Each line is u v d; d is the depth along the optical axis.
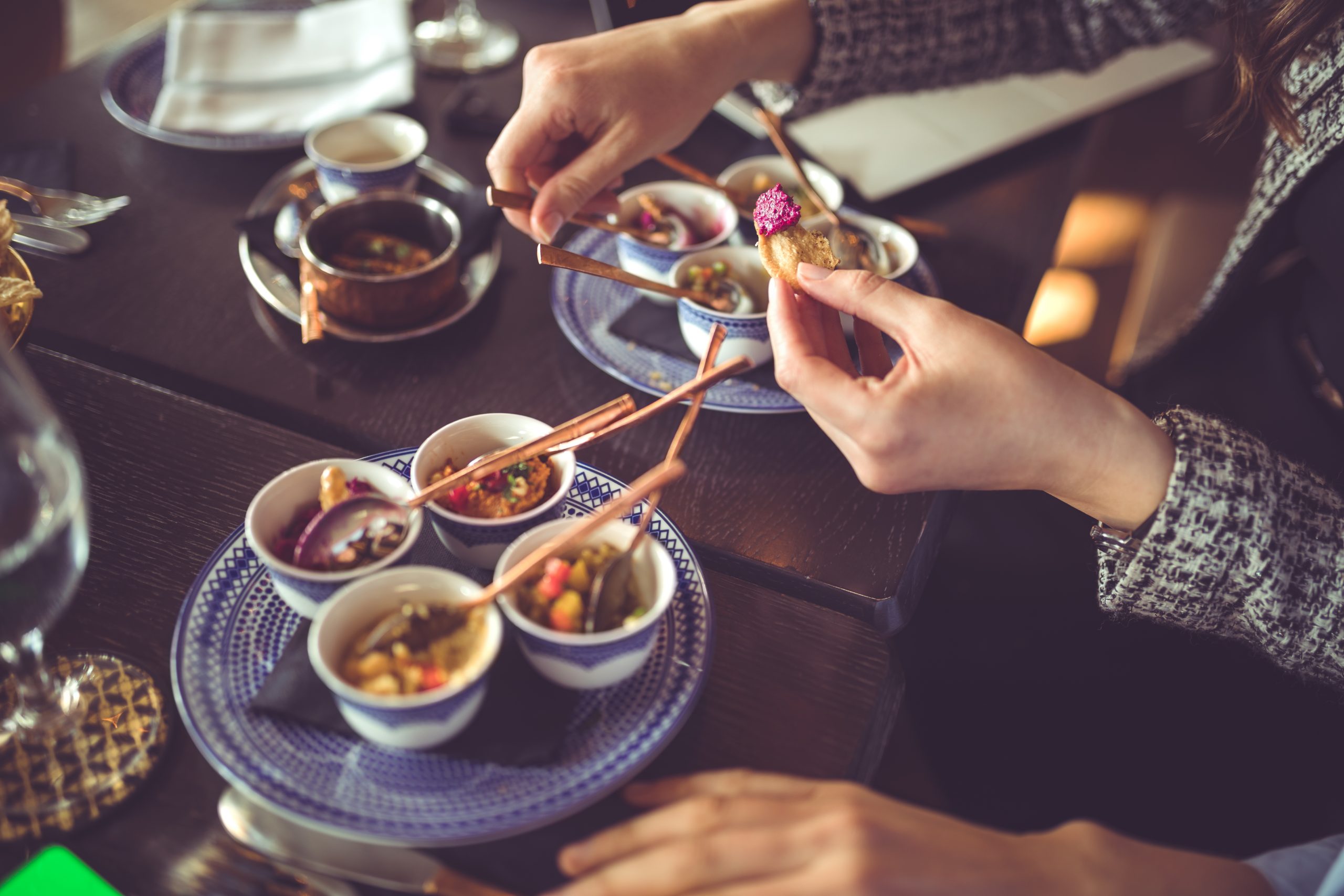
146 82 1.19
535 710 0.69
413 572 0.68
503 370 0.93
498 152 0.96
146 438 0.83
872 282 0.78
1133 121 2.25
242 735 0.67
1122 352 1.69
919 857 0.65
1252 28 0.91
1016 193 1.12
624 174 1.08
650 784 0.68
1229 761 0.93
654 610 0.68
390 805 0.65
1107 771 0.92
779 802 0.66
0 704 0.69
